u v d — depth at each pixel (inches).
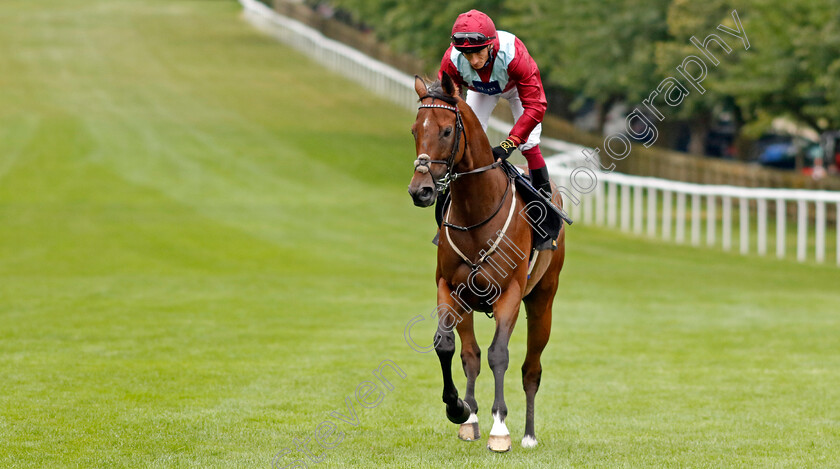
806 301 563.2
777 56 907.4
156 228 803.4
